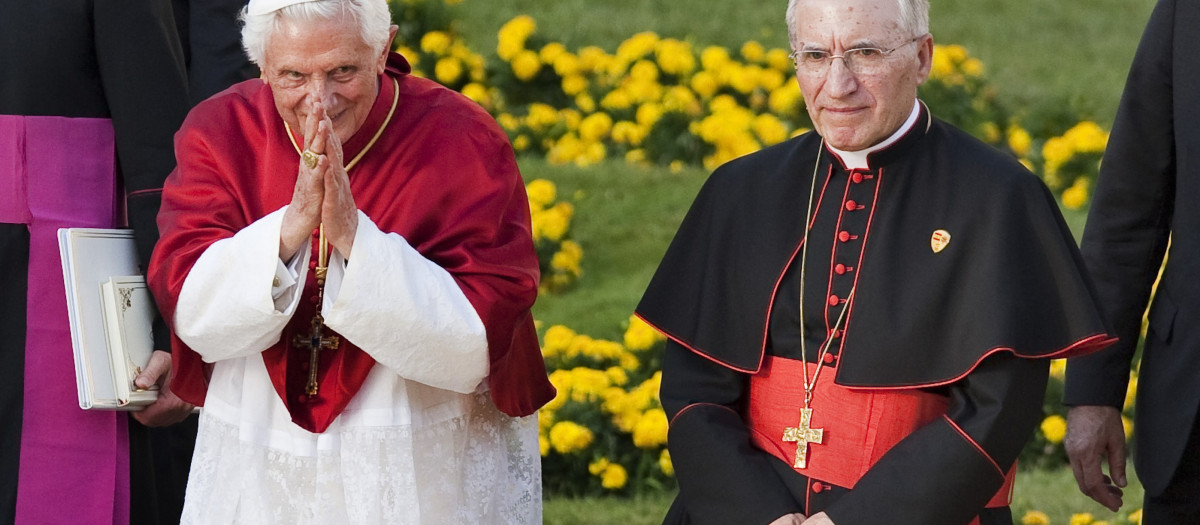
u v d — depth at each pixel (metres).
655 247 28.23
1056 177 30.36
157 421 15.38
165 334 14.88
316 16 11.80
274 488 13.12
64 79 15.21
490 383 12.99
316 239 12.91
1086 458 15.42
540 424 22.80
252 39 12.12
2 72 15.09
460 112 13.26
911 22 12.43
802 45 12.47
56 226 15.22
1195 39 14.60
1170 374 14.72
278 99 12.25
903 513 12.10
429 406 13.20
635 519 21.44
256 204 12.99
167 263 12.82
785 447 12.92
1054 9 37.06
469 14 34.09
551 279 27.38
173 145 15.31
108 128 15.50
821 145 13.45
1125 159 15.23
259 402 13.09
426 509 13.11
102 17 15.21
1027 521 21.16
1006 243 12.38
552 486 22.78
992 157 12.85
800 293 12.99
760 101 31.41
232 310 12.25
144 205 15.04
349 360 12.84
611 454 22.77
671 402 13.44
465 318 12.43
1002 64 34.19
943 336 12.41
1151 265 15.35
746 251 13.34
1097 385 15.38
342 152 12.14
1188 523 14.95
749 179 13.67
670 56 31.66
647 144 30.92
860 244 12.88
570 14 34.44
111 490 15.44
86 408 14.57
